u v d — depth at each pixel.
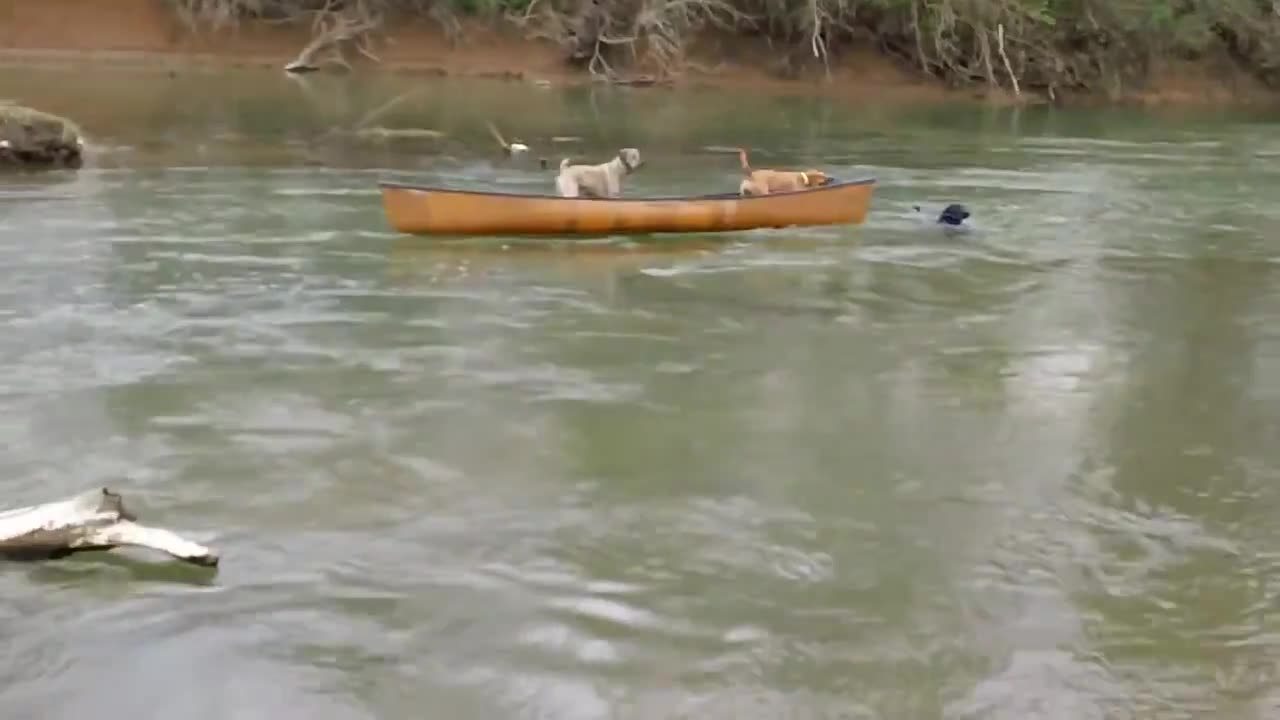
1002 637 4.92
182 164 14.98
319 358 7.99
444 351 8.25
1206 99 36.59
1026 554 5.67
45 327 8.40
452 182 14.81
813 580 5.32
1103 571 5.53
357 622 4.83
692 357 8.39
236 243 11.02
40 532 5.19
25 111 14.12
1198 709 4.46
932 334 9.24
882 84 33.53
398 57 29.78
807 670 4.62
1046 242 12.91
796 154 19.30
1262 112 33.91
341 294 9.53
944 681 4.58
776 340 8.90
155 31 28.31
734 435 6.98
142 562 5.22
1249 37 37.78
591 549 5.52
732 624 4.93
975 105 31.77
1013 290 10.73
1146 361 8.84
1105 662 4.76
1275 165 20.31
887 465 6.65
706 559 5.48
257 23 29.22
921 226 13.35
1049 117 29.19
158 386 7.37
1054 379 8.31
